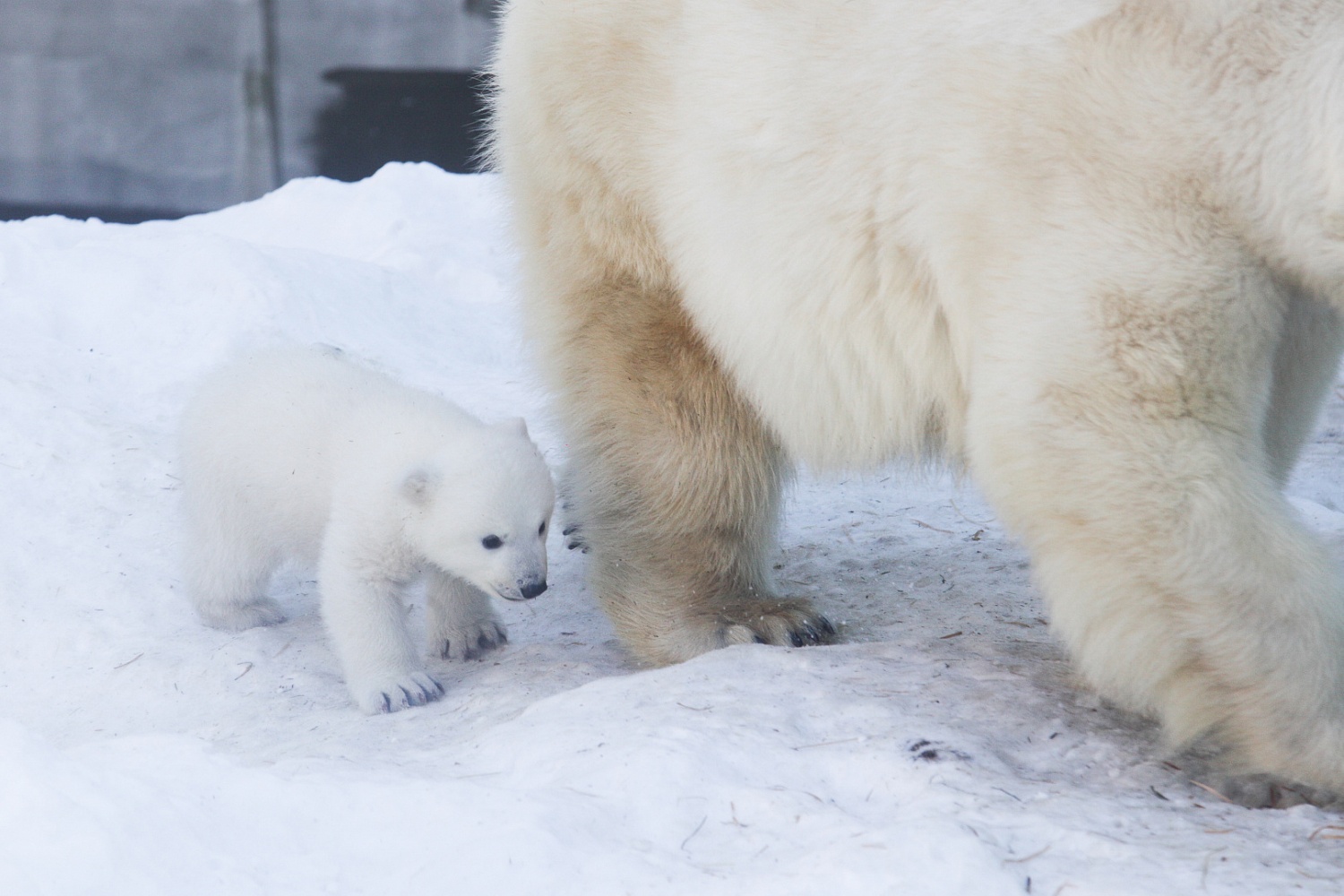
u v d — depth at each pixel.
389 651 8.60
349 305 16.62
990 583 9.82
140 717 8.91
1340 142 5.70
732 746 6.48
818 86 6.97
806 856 5.27
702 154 7.52
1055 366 6.21
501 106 9.19
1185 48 5.99
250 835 5.45
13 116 48.97
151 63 50.00
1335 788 5.93
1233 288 6.07
